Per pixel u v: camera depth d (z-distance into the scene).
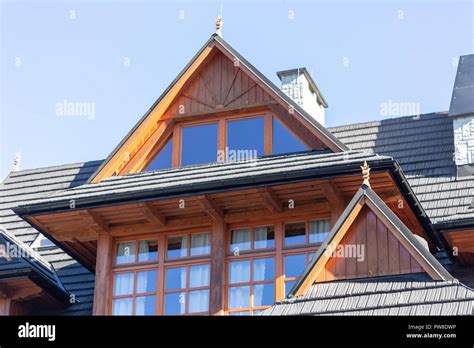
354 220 20.73
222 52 24.84
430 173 25.70
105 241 23.86
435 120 27.78
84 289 25.38
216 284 22.75
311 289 20.31
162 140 24.94
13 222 28.64
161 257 23.47
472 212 22.55
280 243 22.81
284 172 22.36
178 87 24.89
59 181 30.05
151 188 23.06
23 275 24.06
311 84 29.03
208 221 23.34
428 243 23.62
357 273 20.38
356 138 28.17
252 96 24.53
